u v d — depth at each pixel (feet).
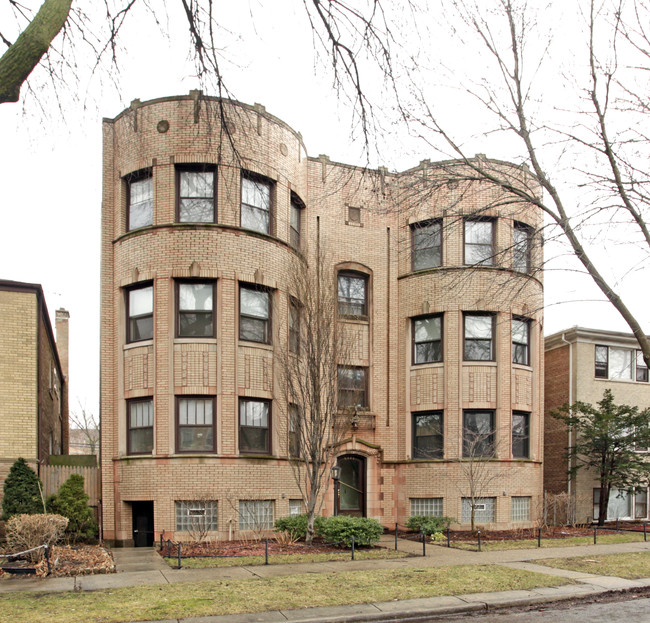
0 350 61.72
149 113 65.67
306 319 62.13
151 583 39.88
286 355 62.18
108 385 65.51
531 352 78.48
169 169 64.59
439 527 67.62
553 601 37.63
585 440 88.94
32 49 22.39
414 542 63.52
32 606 33.45
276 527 60.13
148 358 63.41
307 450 62.34
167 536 59.98
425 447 76.13
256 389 64.54
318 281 63.31
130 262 65.16
